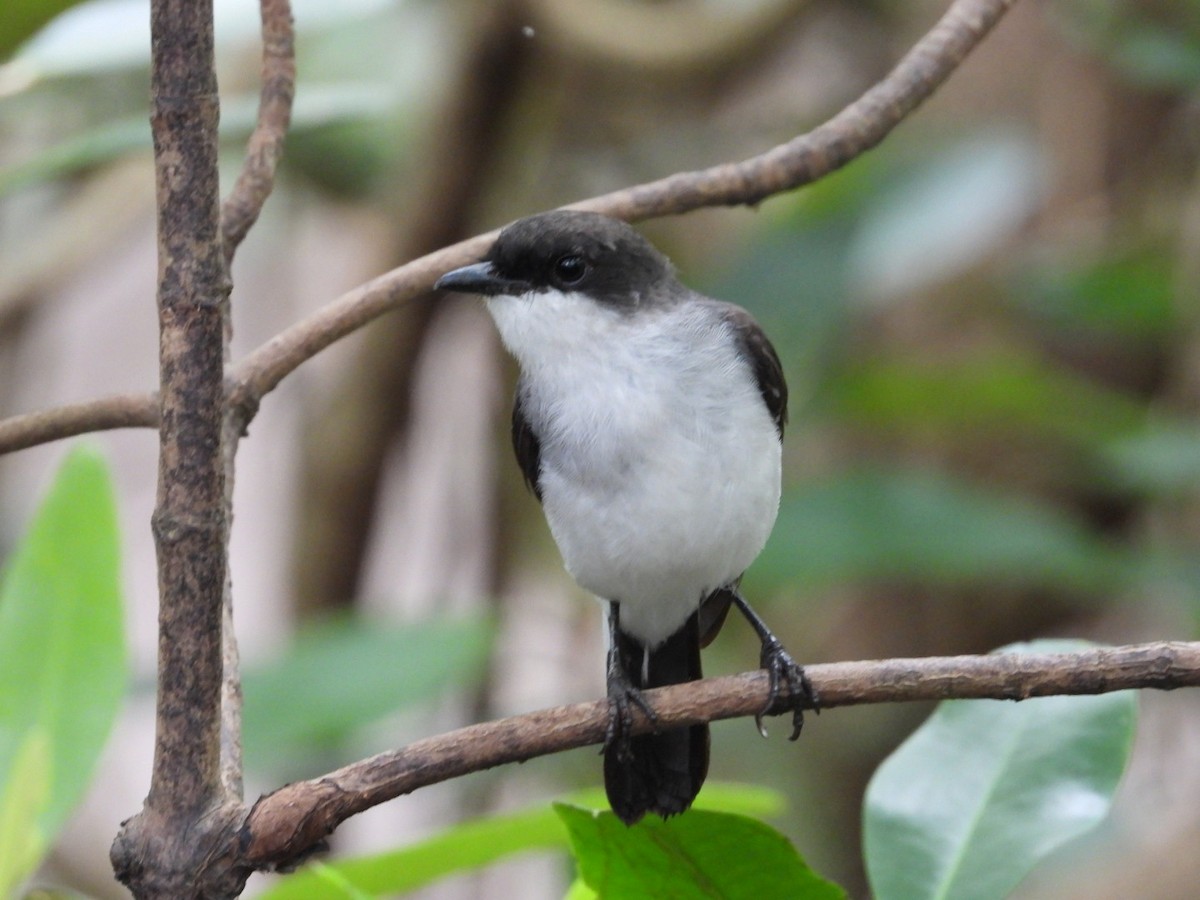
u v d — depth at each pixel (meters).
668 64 12.58
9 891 5.47
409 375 12.88
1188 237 12.09
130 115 12.38
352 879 6.04
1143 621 13.83
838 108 13.45
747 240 12.27
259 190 6.31
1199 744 12.95
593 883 5.24
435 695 10.06
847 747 13.15
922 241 11.25
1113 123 12.67
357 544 13.17
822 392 11.66
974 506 10.81
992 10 6.93
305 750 10.22
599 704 5.18
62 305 14.77
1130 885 11.45
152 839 4.79
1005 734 5.95
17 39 8.40
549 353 7.46
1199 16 11.09
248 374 6.17
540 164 13.52
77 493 6.14
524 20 12.29
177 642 4.75
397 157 12.93
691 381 7.24
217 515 4.74
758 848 5.15
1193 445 11.16
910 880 5.66
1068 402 11.49
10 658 6.00
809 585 11.85
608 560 7.38
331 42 13.48
